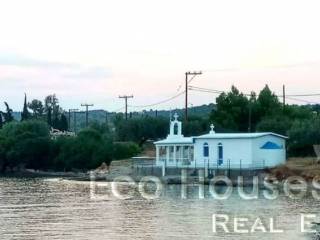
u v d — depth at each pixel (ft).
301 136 428.15
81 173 515.09
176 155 415.85
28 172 551.59
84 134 557.74
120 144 545.44
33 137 569.64
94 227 216.54
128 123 616.80
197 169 390.01
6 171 570.05
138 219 233.96
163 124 613.93
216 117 549.54
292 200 285.23
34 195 332.19
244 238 190.80
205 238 192.03
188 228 210.59
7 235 202.18
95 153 533.14
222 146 390.01
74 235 201.05
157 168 412.98
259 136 383.45
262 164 382.01
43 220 234.38
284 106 553.23
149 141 620.08
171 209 261.85
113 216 243.40
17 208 272.31
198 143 400.06
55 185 402.31
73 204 286.66
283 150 392.47
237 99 547.90
